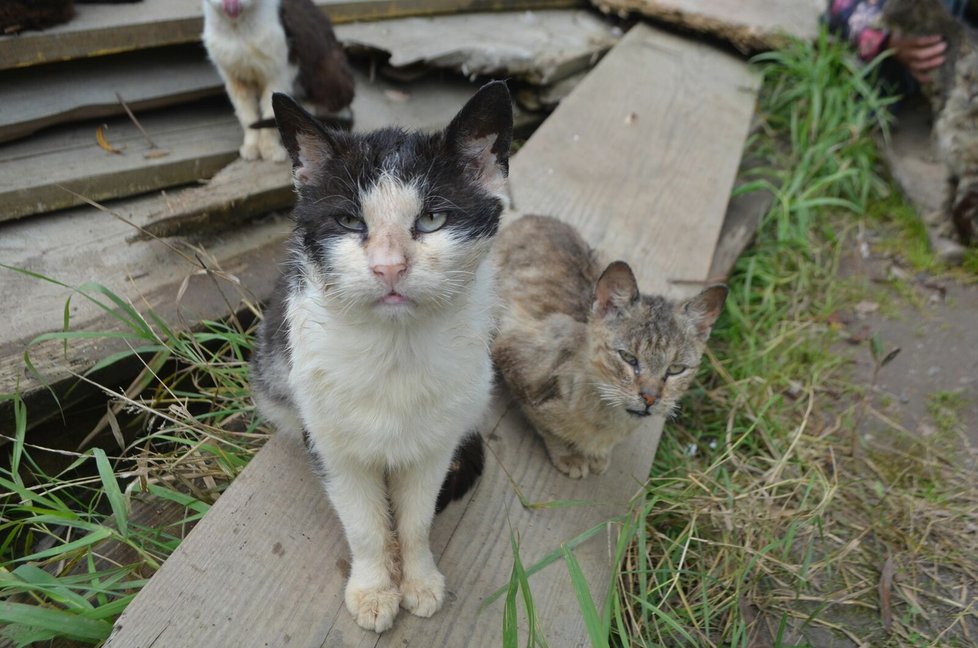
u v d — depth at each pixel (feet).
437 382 1.83
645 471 2.64
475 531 2.24
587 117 4.04
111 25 3.44
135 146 3.44
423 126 4.05
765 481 2.85
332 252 1.69
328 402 1.82
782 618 2.26
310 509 2.15
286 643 1.87
